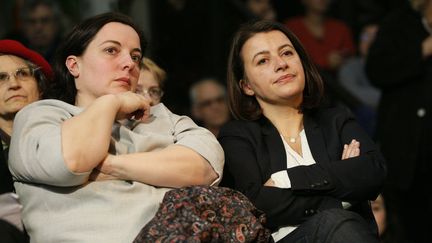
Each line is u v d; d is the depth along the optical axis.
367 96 16.28
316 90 9.17
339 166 8.50
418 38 13.15
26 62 8.95
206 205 7.68
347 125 9.05
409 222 13.15
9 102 8.80
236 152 8.84
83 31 8.45
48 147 7.62
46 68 9.05
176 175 8.02
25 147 7.81
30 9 14.04
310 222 8.15
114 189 7.88
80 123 7.71
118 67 8.35
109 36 8.38
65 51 8.56
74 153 7.57
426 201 13.10
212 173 8.24
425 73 13.07
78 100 8.54
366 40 16.80
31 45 14.04
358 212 8.84
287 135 9.05
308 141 8.93
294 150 8.91
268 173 8.77
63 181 7.64
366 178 8.50
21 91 8.83
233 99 9.30
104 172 7.89
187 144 8.21
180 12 17.09
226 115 14.07
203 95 14.00
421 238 13.14
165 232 7.45
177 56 17.08
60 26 14.74
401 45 13.19
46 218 7.84
